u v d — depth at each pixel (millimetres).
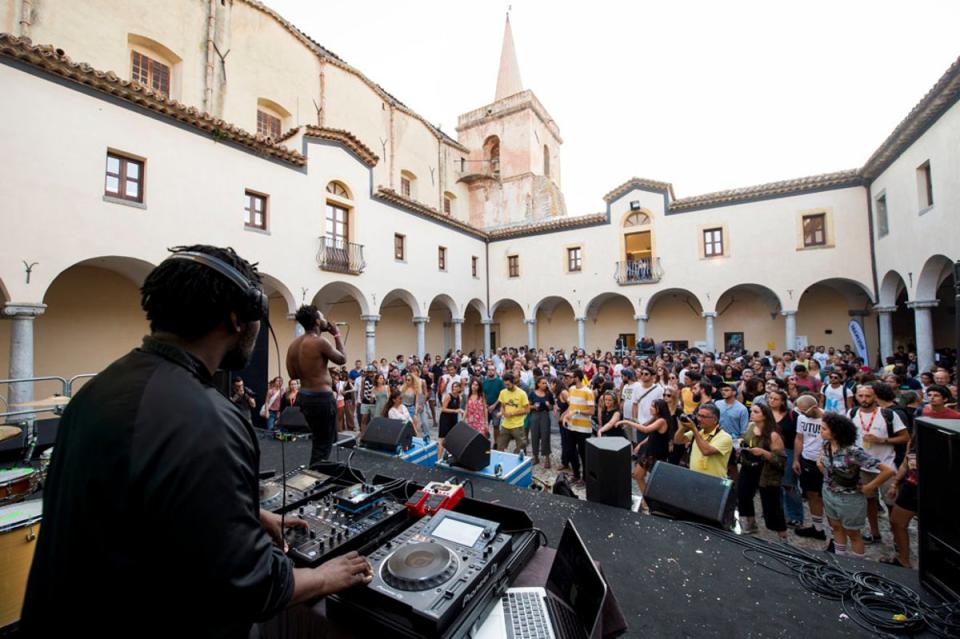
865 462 3826
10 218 7148
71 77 7887
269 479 3105
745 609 2104
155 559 906
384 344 20266
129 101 8773
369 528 2098
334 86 18672
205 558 892
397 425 5117
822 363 12625
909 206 11648
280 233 11828
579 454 6656
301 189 12500
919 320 11320
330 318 18578
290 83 16797
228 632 971
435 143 25484
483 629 1531
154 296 1158
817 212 15789
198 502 904
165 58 13328
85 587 906
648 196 18797
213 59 14227
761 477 4410
